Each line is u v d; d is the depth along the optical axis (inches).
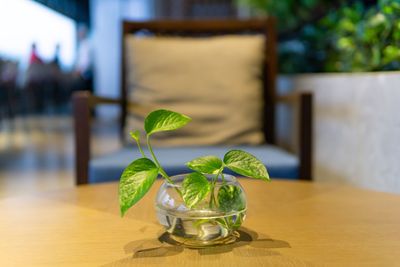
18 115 202.2
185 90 58.3
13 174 95.3
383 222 24.1
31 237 22.1
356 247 20.2
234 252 19.5
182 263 18.3
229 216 19.6
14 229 23.4
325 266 18.0
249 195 30.8
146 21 65.1
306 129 46.5
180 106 58.0
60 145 145.0
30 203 29.0
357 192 31.5
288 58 78.2
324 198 29.8
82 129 45.0
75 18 241.8
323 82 57.0
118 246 20.6
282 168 43.3
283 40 79.8
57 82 224.2
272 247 20.2
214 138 56.8
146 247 20.4
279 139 72.1
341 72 59.6
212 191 19.3
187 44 60.7
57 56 217.9
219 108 57.9
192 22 65.4
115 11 246.4
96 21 249.8
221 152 49.0
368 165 48.3
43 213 26.5
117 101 58.9
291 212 26.3
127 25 64.6
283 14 80.1
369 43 54.6
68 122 223.6
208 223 19.4
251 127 57.8
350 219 24.7
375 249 19.9
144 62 59.5
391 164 44.7
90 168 42.6
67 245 20.9
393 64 51.3
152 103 58.3
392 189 44.6
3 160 113.6
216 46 60.3
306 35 74.0
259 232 22.4
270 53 64.6
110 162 42.7
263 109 62.8
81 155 44.9
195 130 57.1
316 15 73.4
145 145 57.0
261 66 61.3
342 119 52.9
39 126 207.0
